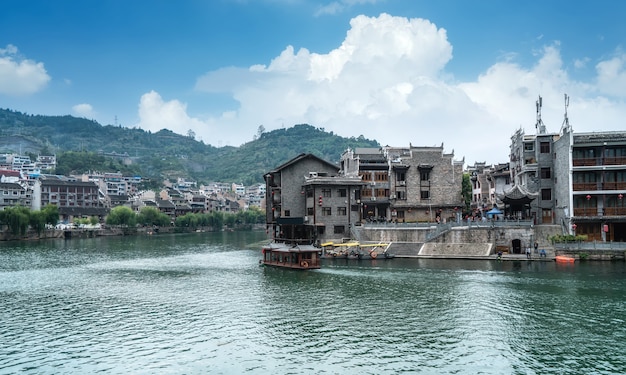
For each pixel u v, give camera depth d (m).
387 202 107.38
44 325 43.97
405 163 109.00
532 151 92.94
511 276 63.78
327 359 34.91
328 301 51.75
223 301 52.69
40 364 34.41
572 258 75.62
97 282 66.00
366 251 88.06
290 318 45.28
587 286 56.75
